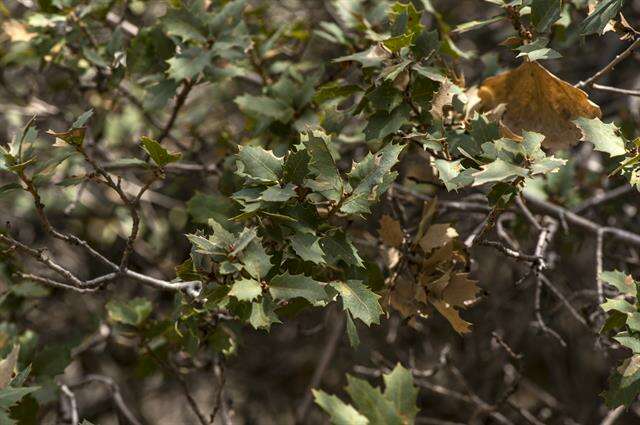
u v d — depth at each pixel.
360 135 3.88
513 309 6.07
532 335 6.51
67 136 2.61
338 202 2.53
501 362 6.15
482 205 4.04
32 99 5.35
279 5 5.52
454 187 2.60
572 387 6.73
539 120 3.04
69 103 5.38
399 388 2.48
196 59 3.53
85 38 4.11
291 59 4.66
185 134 5.27
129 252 2.76
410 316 3.03
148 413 7.23
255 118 3.86
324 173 2.52
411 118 3.05
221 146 4.57
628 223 4.94
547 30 3.07
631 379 2.54
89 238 5.61
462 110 2.93
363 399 2.37
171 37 3.78
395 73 2.79
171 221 5.61
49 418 4.64
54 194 5.47
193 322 3.06
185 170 4.50
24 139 2.66
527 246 4.69
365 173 2.54
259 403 7.16
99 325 4.46
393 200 3.84
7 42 5.15
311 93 3.61
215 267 2.52
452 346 6.41
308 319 6.58
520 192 2.63
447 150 2.81
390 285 3.01
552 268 4.59
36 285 3.89
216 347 3.33
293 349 7.05
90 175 2.69
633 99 5.20
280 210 2.54
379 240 3.42
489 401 6.39
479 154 2.61
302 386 7.09
